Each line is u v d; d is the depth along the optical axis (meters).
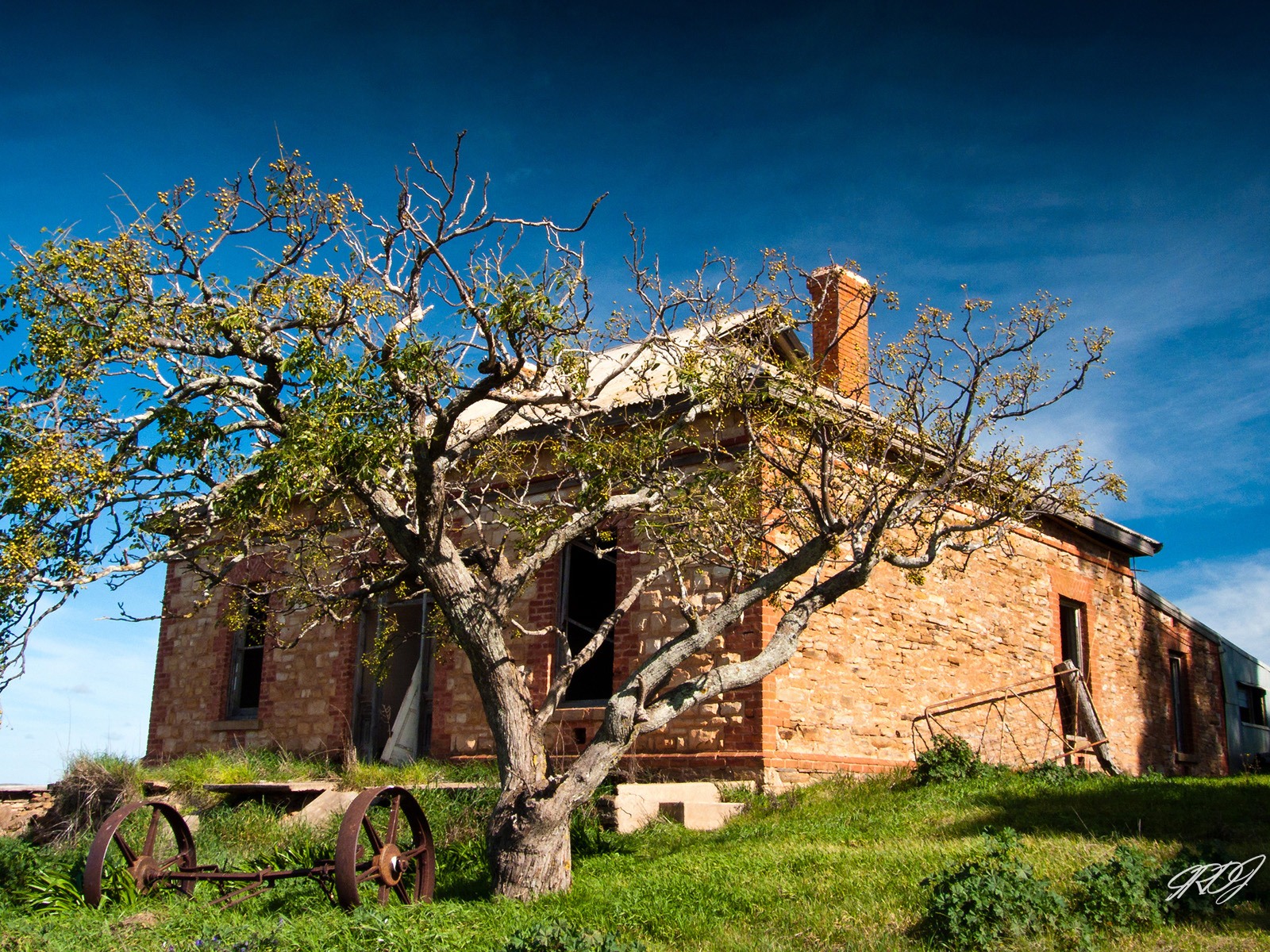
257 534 10.48
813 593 10.06
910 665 14.39
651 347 10.98
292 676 17.62
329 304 9.22
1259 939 6.39
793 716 12.65
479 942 7.24
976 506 13.68
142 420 8.97
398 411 8.96
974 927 6.69
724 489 10.77
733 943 7.06
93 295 8.65
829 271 13.52
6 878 10.84
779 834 10.18
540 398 9.89
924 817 10.20
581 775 8.77
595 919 7.75
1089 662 18.12
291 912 8.72
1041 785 11.40
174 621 20.09
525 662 14.57
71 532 8.67
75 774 15.10
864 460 11.20
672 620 13.32
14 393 8.63
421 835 8.98
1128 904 6.89
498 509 13.55
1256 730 23.17
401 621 17.33
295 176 9.62
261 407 9.41
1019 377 10.21
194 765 15.59
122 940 7.61
